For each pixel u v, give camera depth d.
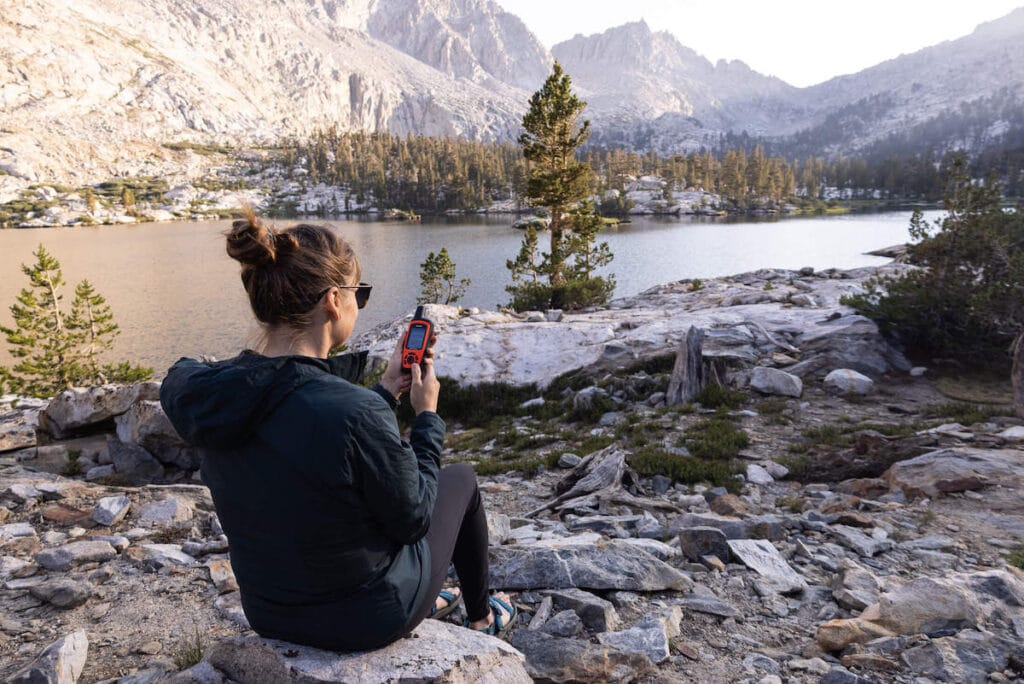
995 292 14.39
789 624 3.72
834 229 138.50
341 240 1.78
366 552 1.70
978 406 11.88
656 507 6.81
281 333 1.70
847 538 5.34
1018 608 3.69
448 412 17.48
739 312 21.92
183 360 1.76
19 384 38.12
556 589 3.82
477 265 94.81
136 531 5.30
